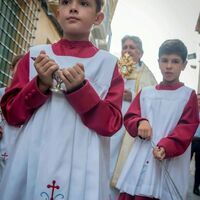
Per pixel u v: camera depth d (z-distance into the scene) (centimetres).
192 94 283
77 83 152
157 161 263
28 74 168
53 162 151
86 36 173
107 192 170
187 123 273
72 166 153
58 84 155
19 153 157
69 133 155
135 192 263
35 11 654
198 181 552
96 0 172
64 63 164
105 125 158
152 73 401
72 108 158
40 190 149
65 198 150
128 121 285
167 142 259
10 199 153
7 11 523
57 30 869
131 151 279
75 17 167
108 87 168
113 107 164
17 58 351
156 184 259
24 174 156
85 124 158
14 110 158
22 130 162
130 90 380
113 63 171
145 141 272
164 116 276
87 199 152
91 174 154
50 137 153
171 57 285
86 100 153
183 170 271
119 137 347
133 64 388
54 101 157
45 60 151
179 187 266
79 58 166
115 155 344
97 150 157
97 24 179
